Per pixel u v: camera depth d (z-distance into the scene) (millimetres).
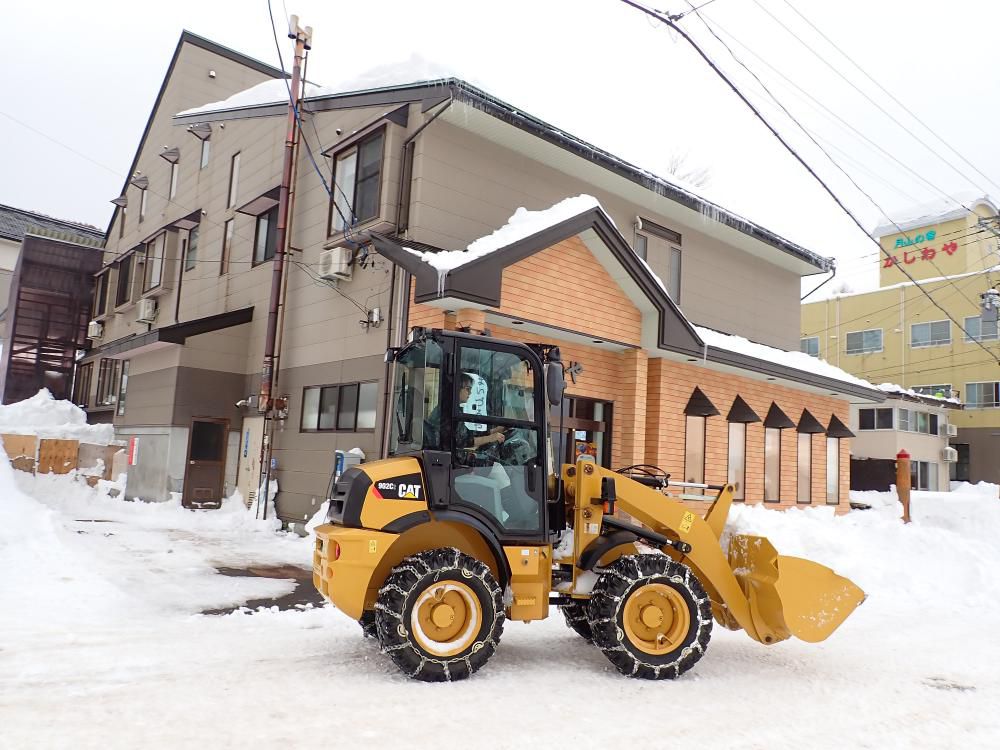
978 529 16344
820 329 38375
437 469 5109
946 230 36406
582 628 6137
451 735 3764
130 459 16047
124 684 4410
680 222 15883
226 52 21422
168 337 14273
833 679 5301
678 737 3918
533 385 5598
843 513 18344
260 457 13891
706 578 5656
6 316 26156
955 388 33531
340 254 12086
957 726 4316
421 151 11258
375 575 5137
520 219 11242
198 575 8406
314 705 4156
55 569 7508
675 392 13609
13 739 3455
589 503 5605
